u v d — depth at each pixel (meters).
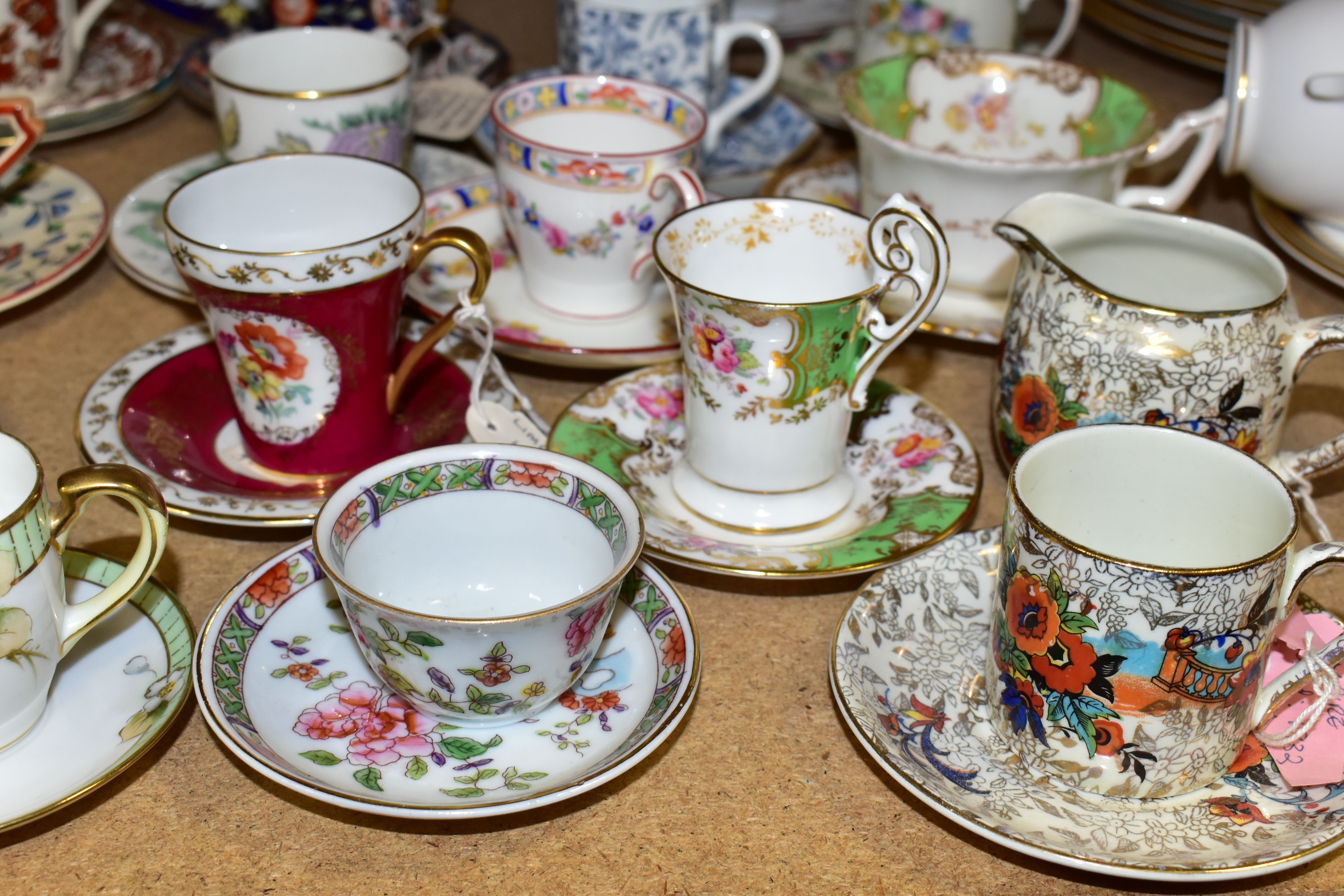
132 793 0.57
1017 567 0.55
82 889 0.52
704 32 1.14
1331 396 0.92
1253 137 0.96
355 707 0.59
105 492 0.55
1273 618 0.53
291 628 0.63
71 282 1.00
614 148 1.02
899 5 1.22
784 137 1.26
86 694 0.58
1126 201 0.98
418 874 0.54
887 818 0.58
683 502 0.77
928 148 0.90
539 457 0.62
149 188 1.05
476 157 1.26
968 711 0.62
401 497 0.61
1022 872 0.55
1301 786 0.57
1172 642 0.52
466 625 0.52
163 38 1.30
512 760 0.57
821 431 0.74
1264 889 0.55
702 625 0.70
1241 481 0.57
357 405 0.76
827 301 0.67
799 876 0.54
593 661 0.62
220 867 0.54
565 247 0.92
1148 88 1.34
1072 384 0.70
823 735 0.62
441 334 0.77
